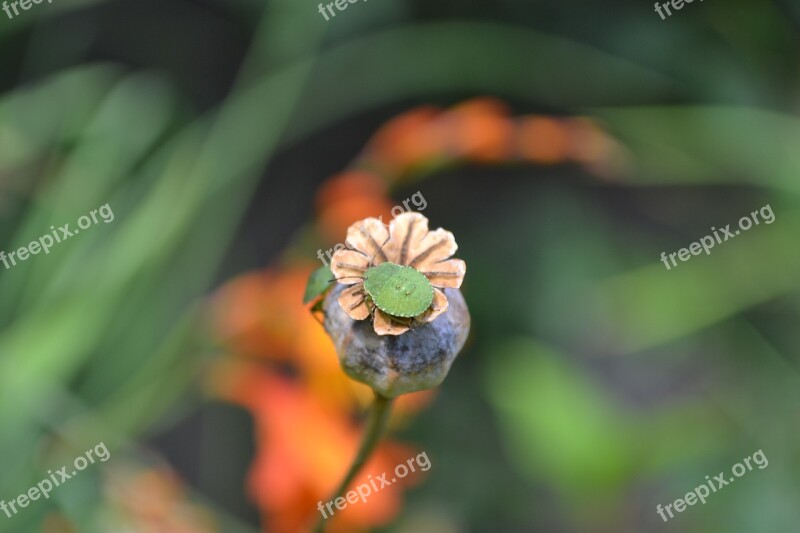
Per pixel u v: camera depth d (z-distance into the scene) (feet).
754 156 3.15
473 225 3.30
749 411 2.81
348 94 3.23
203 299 2.54
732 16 3.19
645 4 3.19
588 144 2.27
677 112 3.17
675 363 3.28
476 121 2.15
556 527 3.01
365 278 1.29
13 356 2.06
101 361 2.29
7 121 2.50
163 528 1.92
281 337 1.98
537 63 3.21
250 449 3.17
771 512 2.49
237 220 2.69
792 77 3.29
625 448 2.42
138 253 2.23
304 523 1.87
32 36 3.11
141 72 3.41
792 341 3.03
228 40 3.61
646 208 3.64
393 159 2.15
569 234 3.21
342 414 1.96
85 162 2.44
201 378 2.28
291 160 3.72
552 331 3.09
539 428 2.45
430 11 3.19
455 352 1.31
